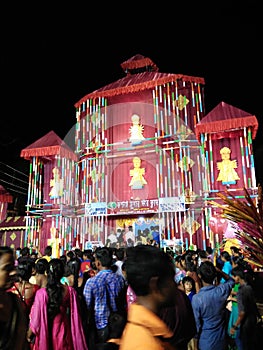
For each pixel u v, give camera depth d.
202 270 4.39
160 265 1.95
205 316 4.15
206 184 16.22
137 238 17.48
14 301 2.48
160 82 19.94
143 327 1.71
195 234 16.41
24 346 2.52
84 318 4.76
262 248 5.37
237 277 5.54
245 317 5.13
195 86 19.89
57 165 20.09
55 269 4.09
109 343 3.15
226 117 15.95
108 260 4.91
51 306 3.88
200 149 18.17
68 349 3.90
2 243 21.59
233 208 5.83
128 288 5.05
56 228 18.81
